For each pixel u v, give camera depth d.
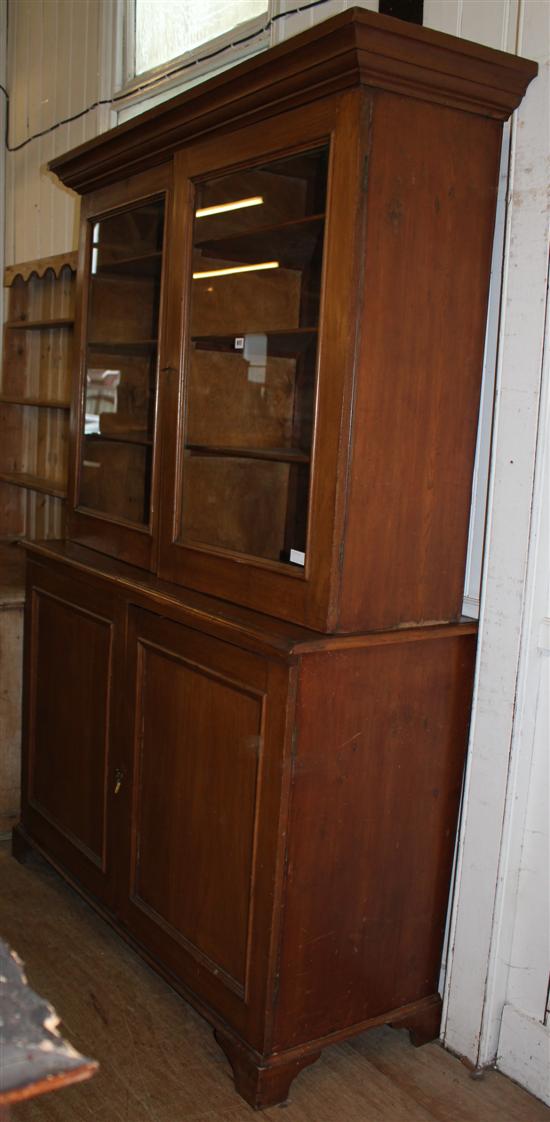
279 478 1.86
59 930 2.47
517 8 1.80
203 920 2.02
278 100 1.76
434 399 1.78
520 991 1.98
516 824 1.93
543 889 1.92
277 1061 1.85
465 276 1.78
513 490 1.85
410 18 2.04
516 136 1.79
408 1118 1.86
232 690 1.89
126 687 2.25
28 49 3.79
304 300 1.78
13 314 3.79
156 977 2.29
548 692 1.88
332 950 1.90
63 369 3.59
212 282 2.04
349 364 1.66
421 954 2.06
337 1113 1.86
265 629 1.76
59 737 2.62
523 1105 1.91
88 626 2.44
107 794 2.37
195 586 2.09
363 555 1.75
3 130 4.02
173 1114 1.83
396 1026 2.03
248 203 1.91
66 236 3.50
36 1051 0.80
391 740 1.89
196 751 2.01
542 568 1.85
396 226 1.67
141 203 2.29
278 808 1.76
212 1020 1.97
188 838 2.06
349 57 1.56
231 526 2.00
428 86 1.65
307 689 1.74
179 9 2.92
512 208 1.81
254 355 1.93
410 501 1.79
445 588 1.89
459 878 2.03
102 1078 1.92
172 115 2.02
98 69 3.21
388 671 1.85
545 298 1.77
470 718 2.00
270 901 1.80
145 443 2.33
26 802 2.82
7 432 3.81
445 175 1.72
